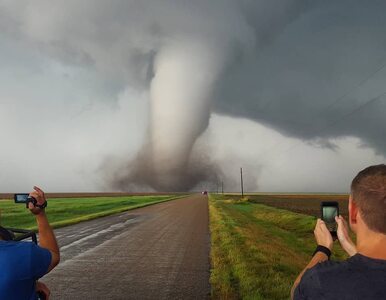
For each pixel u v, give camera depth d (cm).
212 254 1542
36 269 222
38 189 242
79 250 1709
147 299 894
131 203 8088
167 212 4941
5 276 211
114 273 1195
